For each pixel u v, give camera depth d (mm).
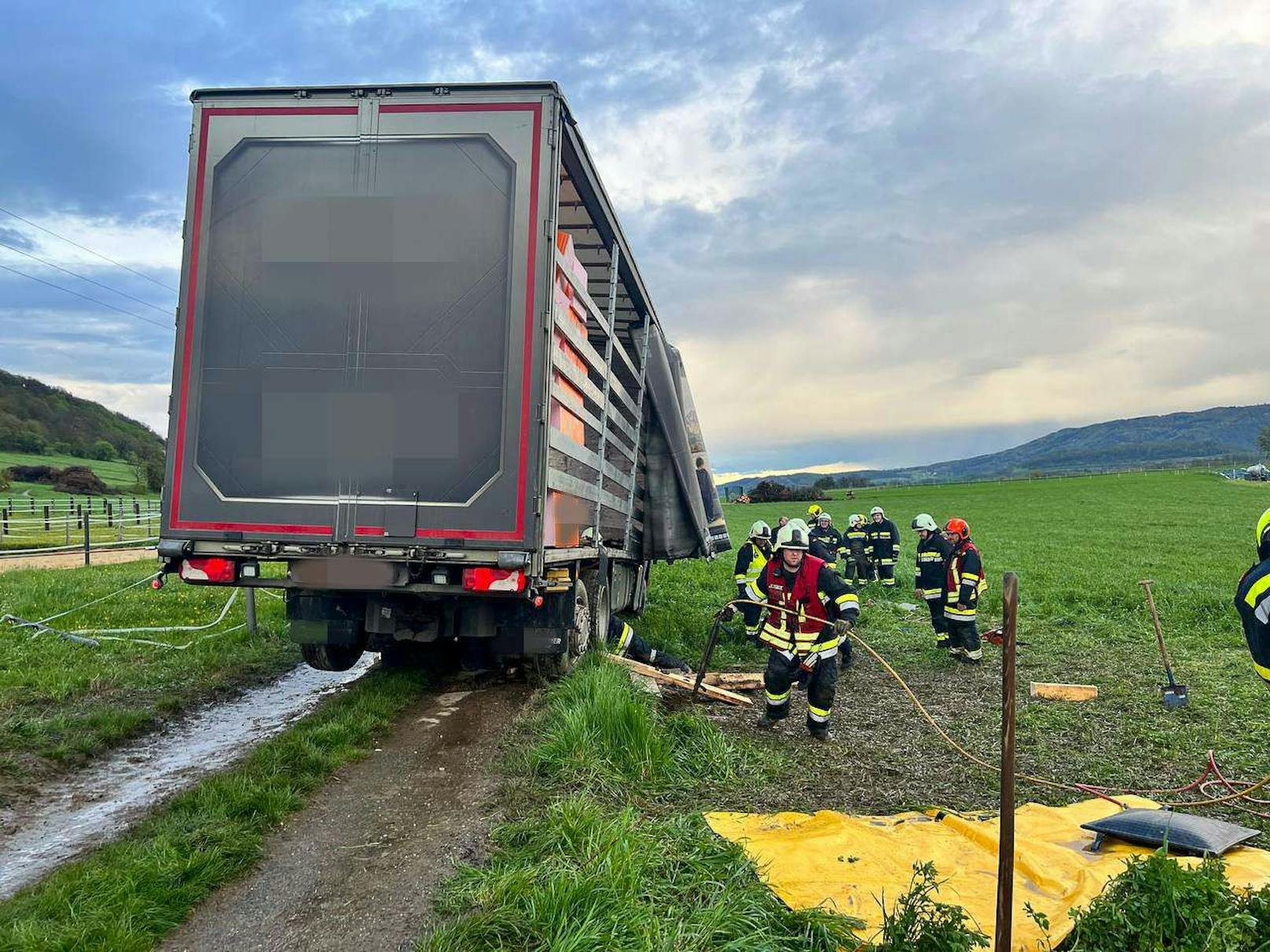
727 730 7266
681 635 11961
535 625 7113
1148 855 4383
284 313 6211
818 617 7219
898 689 9203
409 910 3809
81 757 6074
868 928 3701
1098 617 14000
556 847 4199
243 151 6273
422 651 9102
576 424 7363
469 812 4891
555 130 6117
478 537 6016
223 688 8180
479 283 6105
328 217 6207
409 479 6090
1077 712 8180
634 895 3701
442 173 6168
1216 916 3262
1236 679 9508
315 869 4234
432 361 6109
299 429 6172
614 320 8906
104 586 13359
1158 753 6875
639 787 5461
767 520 49344
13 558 21438
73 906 3650
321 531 6113
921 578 11758
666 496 11766
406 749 6148
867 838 4684
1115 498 63000
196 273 6266
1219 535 36625
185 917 3768
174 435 6238
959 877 4258
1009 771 2975
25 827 4906
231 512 6184
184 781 5703
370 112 6215
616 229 8508
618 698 6176
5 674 7770
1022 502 62281
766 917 3650
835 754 6730
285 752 5664
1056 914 3809
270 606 12344
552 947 3318
